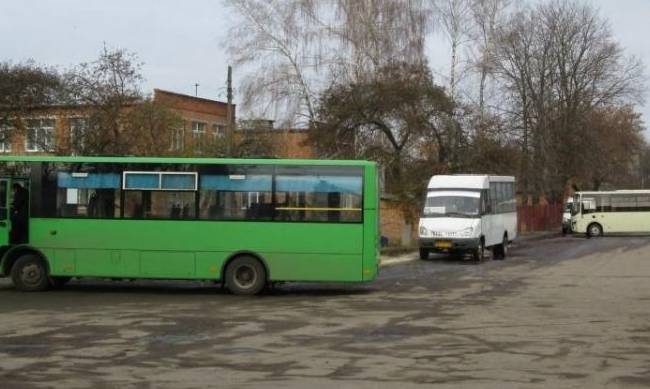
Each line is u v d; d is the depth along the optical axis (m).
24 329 11.06
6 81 35.78
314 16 37.09
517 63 52.88
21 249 16.30
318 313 12.86
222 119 63.00
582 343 9.80
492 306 13.77
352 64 37.03
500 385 7.41
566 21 56.03
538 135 53.78
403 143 34.78
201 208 15.97
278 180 15.88
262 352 9.20
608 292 16.17
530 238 45.34
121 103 34.56
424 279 19.47
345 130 34.59
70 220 16.16
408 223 33.88
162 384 7.50
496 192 28.41
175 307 13.77
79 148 34.00
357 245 15.67
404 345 9.68
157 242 15.98
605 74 56.31
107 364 8.49
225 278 15.95
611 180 75.50
